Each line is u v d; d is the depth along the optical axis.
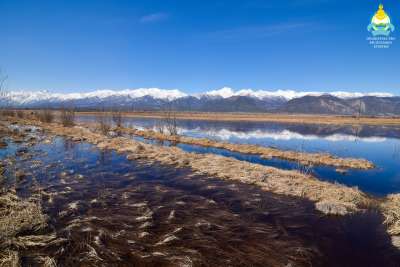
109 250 10.30
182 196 16.78
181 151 30.84
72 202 15.03
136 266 9.44
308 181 20.11
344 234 12.55
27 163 24.59
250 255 10.40
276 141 49.56
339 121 114.81
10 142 36.12
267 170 22.83
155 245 10.78
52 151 31.39
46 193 16.47
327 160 30.23
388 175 24.78
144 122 90.31
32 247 10.30
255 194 17.45
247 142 46.88
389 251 11.13
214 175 21.69
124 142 36.00
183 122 101.31
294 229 12.91
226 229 12.52
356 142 49.44
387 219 13.72
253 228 12.74
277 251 10.83
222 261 9.91
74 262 9.52
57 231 11.67
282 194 17.62
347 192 17.59
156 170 23.14
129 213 13.95
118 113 65.69
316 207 15.43
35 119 73.19
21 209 13.11
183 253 10.25
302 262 10.20
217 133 62.62
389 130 76.62
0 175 18.61
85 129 52.84
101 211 14.12
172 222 12.98
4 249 9.84
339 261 10.39
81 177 20.42
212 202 15.77
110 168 23.70
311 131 71.94
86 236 11.28
